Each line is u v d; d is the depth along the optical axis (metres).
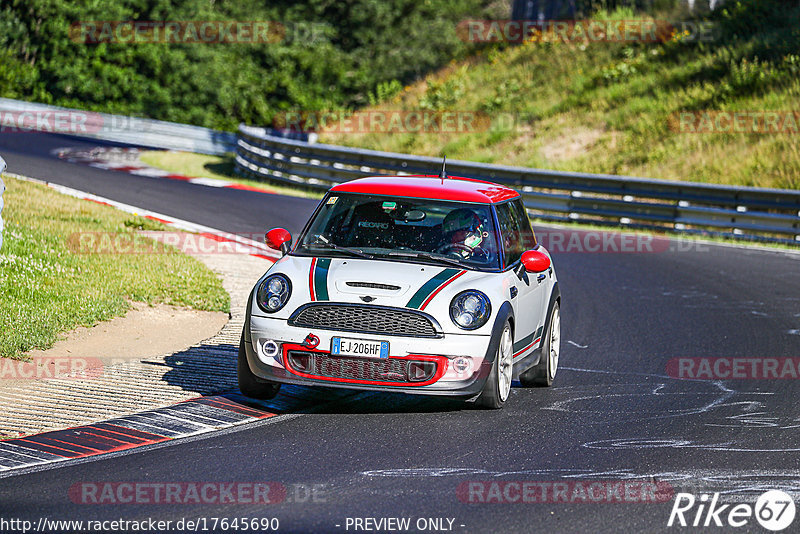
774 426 26.11
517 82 129.75
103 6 178.12
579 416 26.73
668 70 118.56
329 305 25.30
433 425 25.20
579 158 105.31
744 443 24.20
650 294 49.78
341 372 25.34
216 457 21.72
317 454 22.14
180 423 24.55
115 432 23.55
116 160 107.44
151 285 41.84
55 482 19.64
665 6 138.12
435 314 25.23
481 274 26.94
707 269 58.78
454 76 137.88
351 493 19.38
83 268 42.59
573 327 41.03
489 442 23.70
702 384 31.41
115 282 41.34
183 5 193.12
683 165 96.88
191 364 31.25
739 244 71.62
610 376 32.53
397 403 27.64
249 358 26.06
